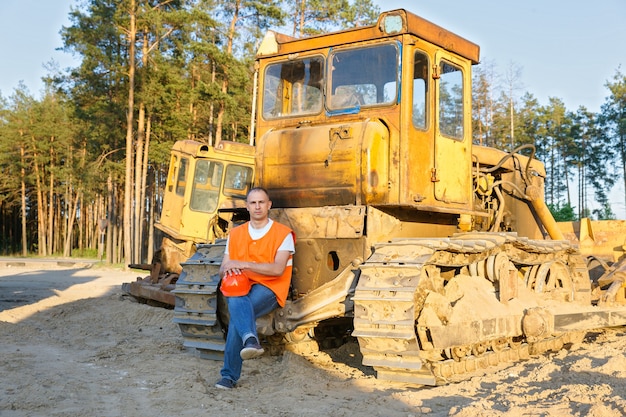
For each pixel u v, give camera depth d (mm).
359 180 6512
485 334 6363
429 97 7055
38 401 5062
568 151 57938
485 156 8891
